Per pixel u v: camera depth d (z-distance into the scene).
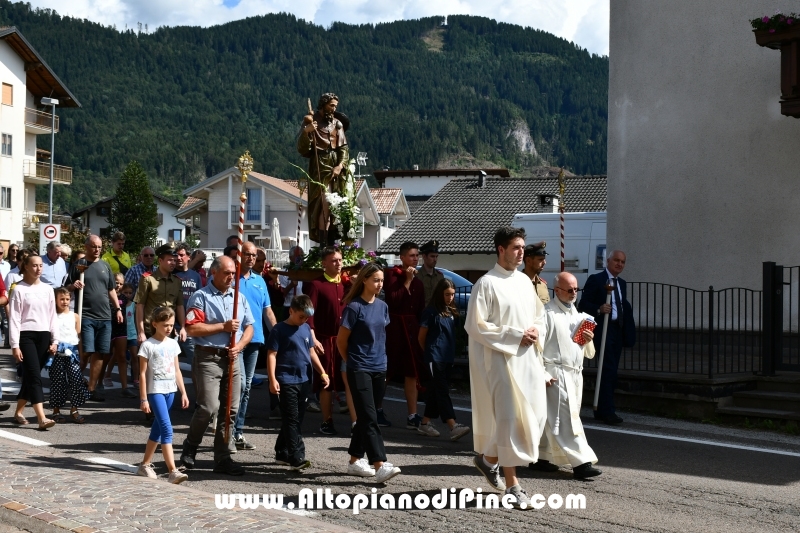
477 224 46.91
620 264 11.31
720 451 9.52
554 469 8.62
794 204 14.70
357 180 14.85
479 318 7.36
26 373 10.37
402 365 10.69
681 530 6.66
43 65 55.62
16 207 55.50
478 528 6.68
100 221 83.75
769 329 11.76
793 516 7.07
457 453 9.34
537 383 7.38
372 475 8.18
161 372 7.96
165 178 166.00
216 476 8.21
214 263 8.45
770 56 14.93
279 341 8.45
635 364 13.24
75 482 7.36
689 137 15.69
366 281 8.18
